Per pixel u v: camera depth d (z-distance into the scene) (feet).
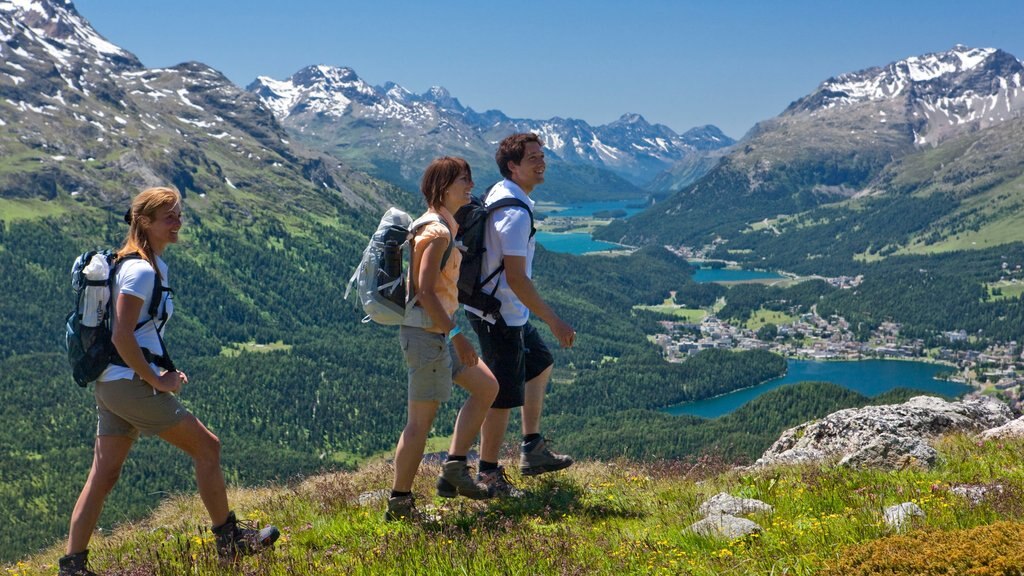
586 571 13.91
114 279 15.26
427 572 14.06
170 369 15.58
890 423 23.31
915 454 19.52
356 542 15.97
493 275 18.04
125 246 15.67
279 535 16.35
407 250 17.03
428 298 16.47
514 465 21.59
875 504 15.98
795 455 22.48
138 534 19.15
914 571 12.24
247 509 20.12
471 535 15.69
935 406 25.22
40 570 17.65
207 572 14.75
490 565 14.12
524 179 18.37
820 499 16.84
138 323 15.40
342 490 19.85
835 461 20.51
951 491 16.52
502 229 17.83
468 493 17.97
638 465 22.15
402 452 17.04
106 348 15.30
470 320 18.47
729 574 13.62
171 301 15.80
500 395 18.26
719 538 15.03
